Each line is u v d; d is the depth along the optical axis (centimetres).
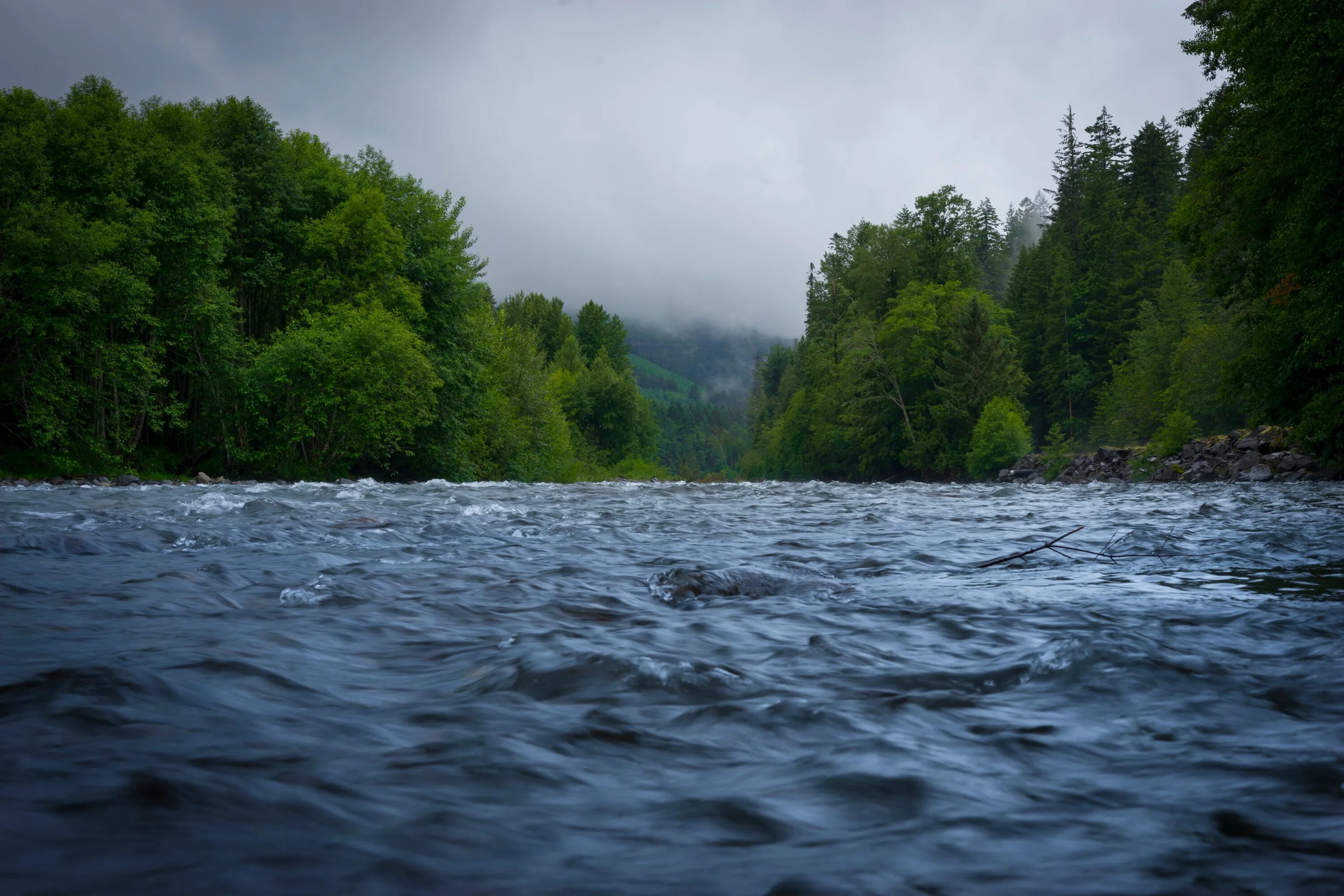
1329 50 1886
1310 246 2047
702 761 248
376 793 213
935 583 657
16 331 2773
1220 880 167
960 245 7569
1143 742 271
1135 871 172
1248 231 2361
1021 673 365
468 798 211
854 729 281
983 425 5659
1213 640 433
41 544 768
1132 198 7912
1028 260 7925
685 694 323
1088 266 7588
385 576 650
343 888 158
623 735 271
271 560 727
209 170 3266
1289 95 1944
